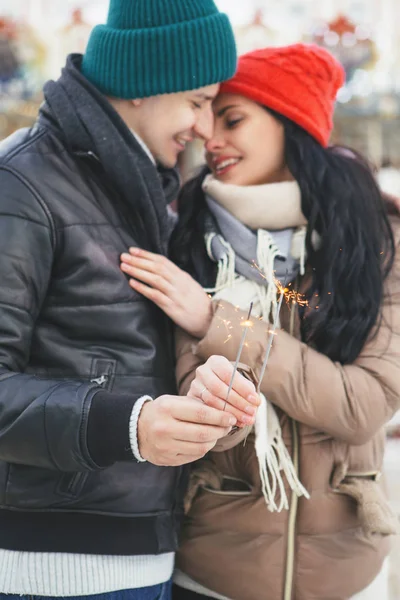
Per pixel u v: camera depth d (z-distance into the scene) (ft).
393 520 4.78
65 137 4.54
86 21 13.32
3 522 4.31
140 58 4.65
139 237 4.77
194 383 3.76
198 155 10.92
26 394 3.92
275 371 4.64
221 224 5.22
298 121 5.26
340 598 4.89
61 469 3.88
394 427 13.26
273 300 4.90
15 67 12.94
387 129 13.74
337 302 5.01
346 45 12.54
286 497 4.88
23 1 16.14
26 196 4.27
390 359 4.88
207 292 5.08
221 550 4.91
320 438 4.91
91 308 4.39
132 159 4.53
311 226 5.07
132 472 4.40
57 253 4.36
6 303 4.15
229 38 4.90
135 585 4.43
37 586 4.24
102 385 4.35
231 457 5.00
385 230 5.29
